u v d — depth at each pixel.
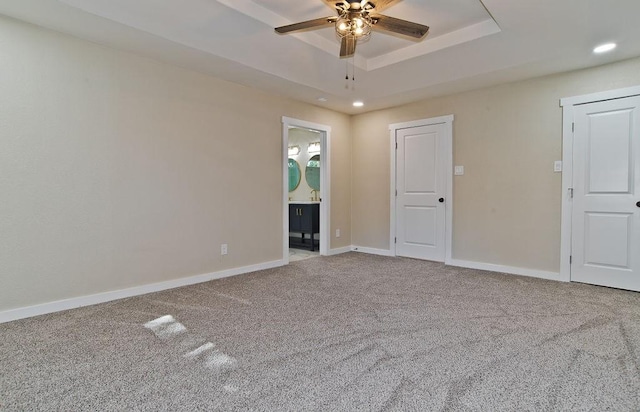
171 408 1.50
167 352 2.03
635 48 3.06
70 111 2.79
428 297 3.10
